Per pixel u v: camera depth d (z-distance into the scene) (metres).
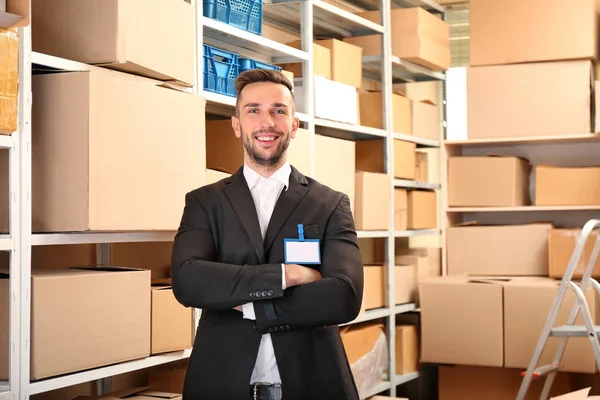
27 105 2.33
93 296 2.48
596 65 5.05
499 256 4.87
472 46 4.91
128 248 3.44
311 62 3.95
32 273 2.49
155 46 2.66
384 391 4.67
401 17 4.76
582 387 4.71
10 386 2.24
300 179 2.15
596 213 5.11
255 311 1.98
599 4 4.77
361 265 2.11
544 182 4.78
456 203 4.99
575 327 3.81
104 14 2.51
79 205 2.38
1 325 2.30
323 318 2.01
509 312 4.33
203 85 3.16
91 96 2.39
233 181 2.14
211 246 2.09
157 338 2.75
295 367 2.01
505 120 4.86
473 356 4.40
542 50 4.73
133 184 2.54
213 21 3.21
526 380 3.79
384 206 4.52
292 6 4.18
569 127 4.72
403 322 5.07
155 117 2.63
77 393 3.23
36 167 2.45
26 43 2.33
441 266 5.36
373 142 4.72
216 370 2.02
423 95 5.97
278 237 2.07
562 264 4.50
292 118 2.14
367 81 5.34
